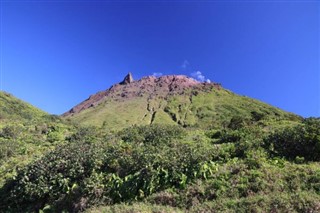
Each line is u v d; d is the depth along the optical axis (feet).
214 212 45.24
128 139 85.15
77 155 65.31
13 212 59.36
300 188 47.60
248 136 72.90
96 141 82.38
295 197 44.62
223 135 79.77
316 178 48.65
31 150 93.40
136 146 71.00
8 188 64.75
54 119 180.65
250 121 104.53
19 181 62.69
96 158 63.82
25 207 59.52
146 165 56.34
